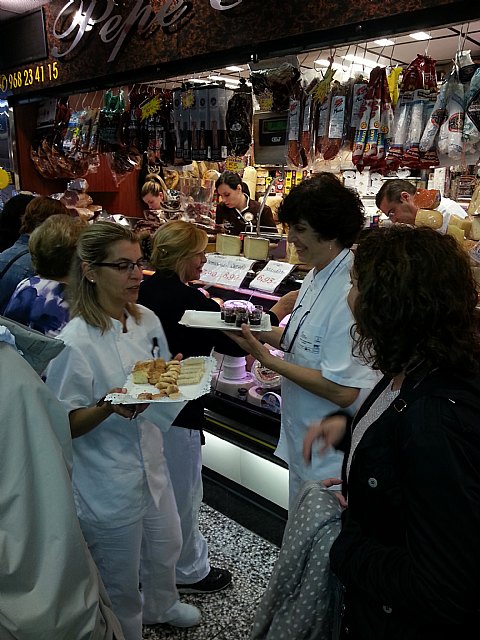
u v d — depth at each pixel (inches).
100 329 60.4
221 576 87.7
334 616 45.0
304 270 106.8
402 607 32.7
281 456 78.9
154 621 76.7
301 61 123.8
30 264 95.1
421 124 94.9
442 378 33.4
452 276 33.4
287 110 107.5
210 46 114.2
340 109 100.4
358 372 63.1
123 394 54.2
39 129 179.5
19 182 184.2
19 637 33.8
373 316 34.5
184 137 131.0
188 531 83.0
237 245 117.2
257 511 106.8
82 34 143.6
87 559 39.7
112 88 146.6
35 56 161.3
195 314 76.5
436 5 79.7
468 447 30.3
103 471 60.8
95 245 58.9
